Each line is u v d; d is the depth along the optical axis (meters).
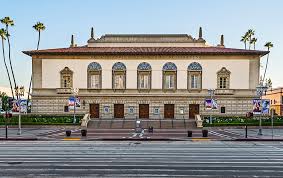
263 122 49.50
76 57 60.41
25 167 16.42
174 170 15.63
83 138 34.47
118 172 15.13
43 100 60.00
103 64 60.25
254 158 19.62
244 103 58.91
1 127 48.91
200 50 60.62
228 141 32.66
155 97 59.50
